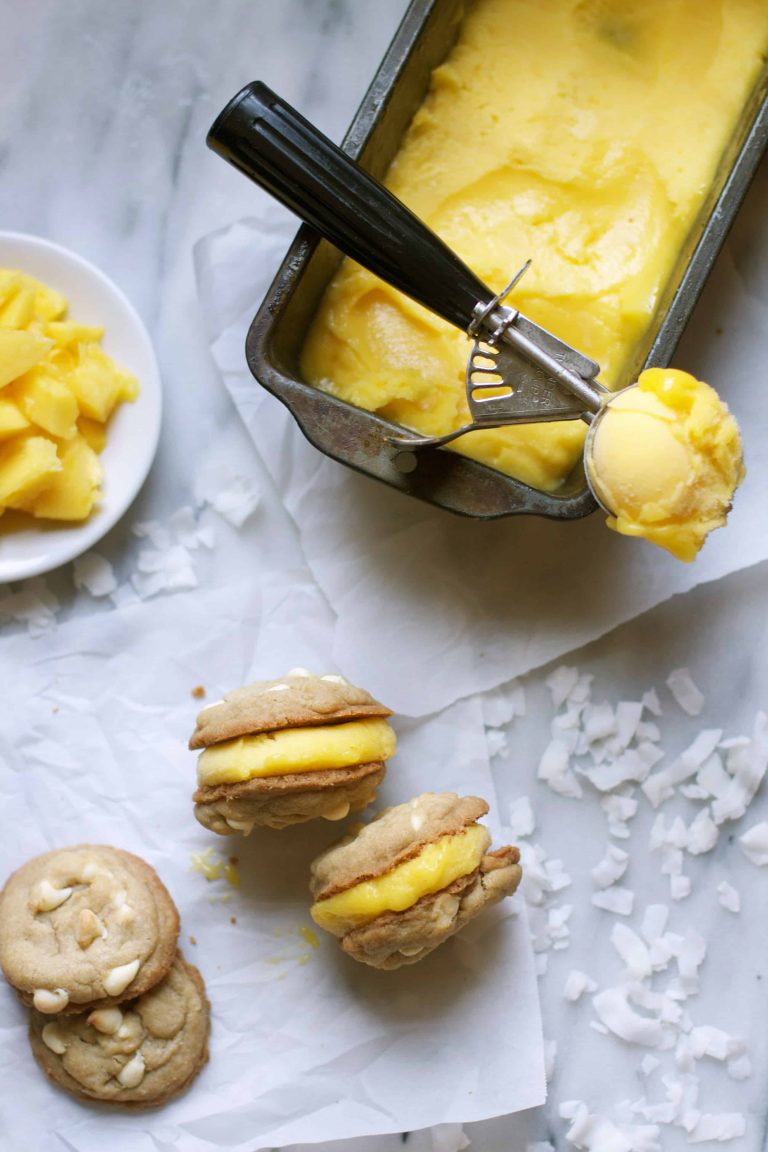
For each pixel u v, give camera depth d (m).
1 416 0.76
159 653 0.80
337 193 0.69
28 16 0.80
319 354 0.76
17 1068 0.79
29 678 0.80
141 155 0.81
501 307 0.70
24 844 0.80
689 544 0.70
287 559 0.81
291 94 0.80
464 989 0.80
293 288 0.72
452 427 0.75
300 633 0.80
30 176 0.80
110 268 0.81
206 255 0.80
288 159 0.69
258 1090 0.79
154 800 0.80
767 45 0.75
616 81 0.76
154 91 0.80
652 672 0.81
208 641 0.80
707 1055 0.80
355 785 0.75
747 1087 0.81
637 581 0.80
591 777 0.80
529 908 0.80
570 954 0.81
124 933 0.76
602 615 0.80
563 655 0.81
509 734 0.81
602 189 0.75
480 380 0.75
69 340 0.78
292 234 0.80
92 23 0.80
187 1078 0.78
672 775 0.80
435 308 0.70
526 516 0.80
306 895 0.80
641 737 0.81
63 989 0.76
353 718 0.75
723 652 0.81
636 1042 0.80
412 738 0.80
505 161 0.75
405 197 0.76
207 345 0.80
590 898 0.81
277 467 0.80
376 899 0.73
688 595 0.81
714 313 0.80
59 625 0.80
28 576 0.77
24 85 0.80
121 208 0.81
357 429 0.73
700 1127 0.80
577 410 0.70
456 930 0.76
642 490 0.69
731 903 0.81
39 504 0.77
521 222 0.76
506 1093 0.79
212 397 0.81
